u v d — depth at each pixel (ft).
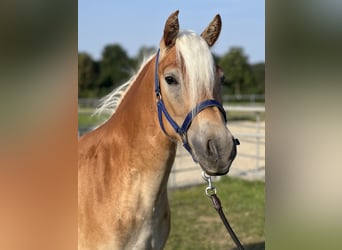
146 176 6.05
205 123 5.08
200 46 5.33
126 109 6.35
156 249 6.56
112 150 6.40
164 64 5.55
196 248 12.94
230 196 19.02
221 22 6.03
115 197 6.16
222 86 5.67
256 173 22.84
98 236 6.26
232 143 5.05
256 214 16.44
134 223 6.16
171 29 5.58
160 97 5.69
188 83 5.19
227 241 13.57
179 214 16.65
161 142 5.88
